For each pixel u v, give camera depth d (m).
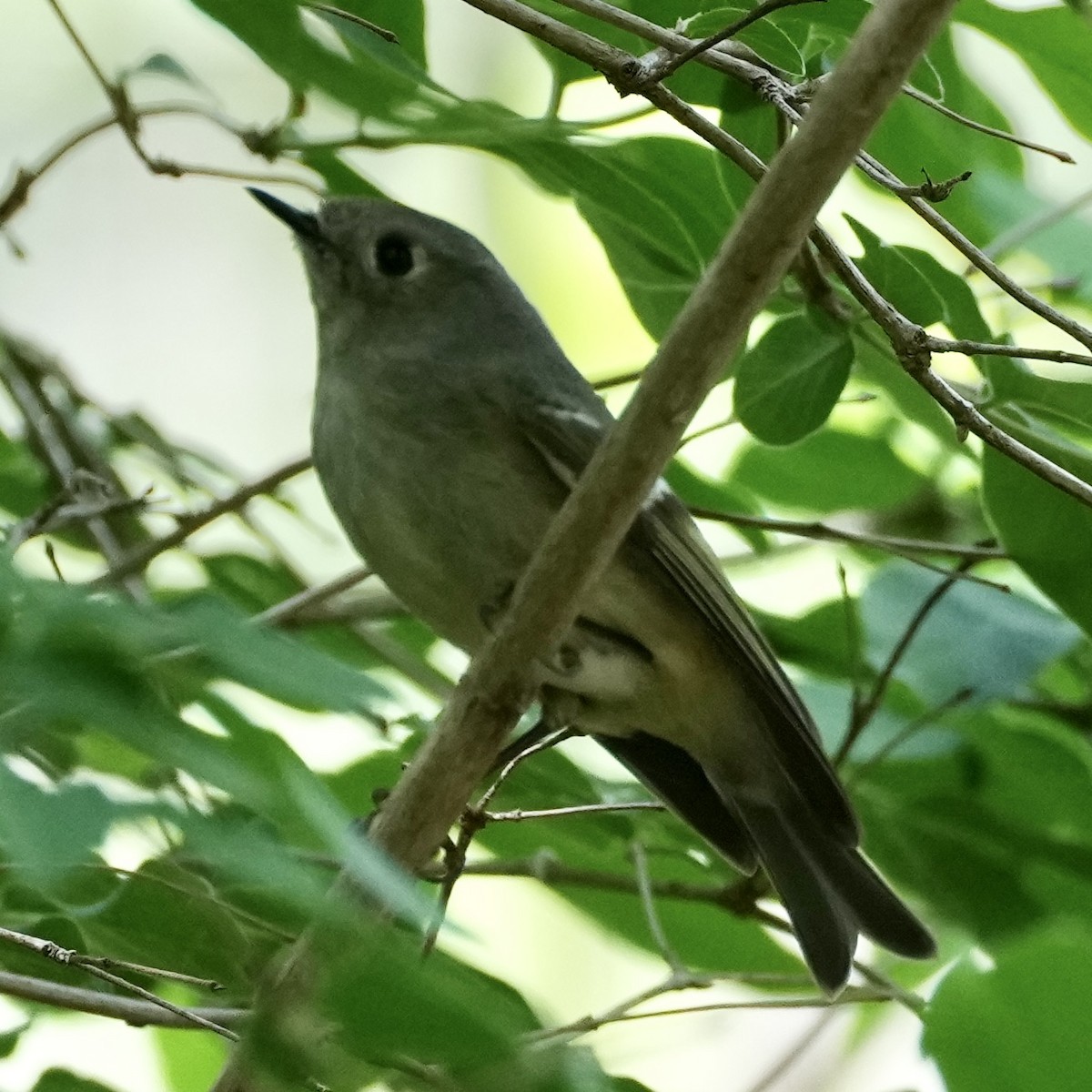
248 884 3.98
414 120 6.25
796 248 4.82
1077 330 5.35
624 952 8.27
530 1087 4.53
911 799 7.76
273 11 5.94
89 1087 6.02
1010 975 6.17
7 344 8.37
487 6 5.55
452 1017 3.71
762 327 8.07
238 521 8.85
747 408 6.57
